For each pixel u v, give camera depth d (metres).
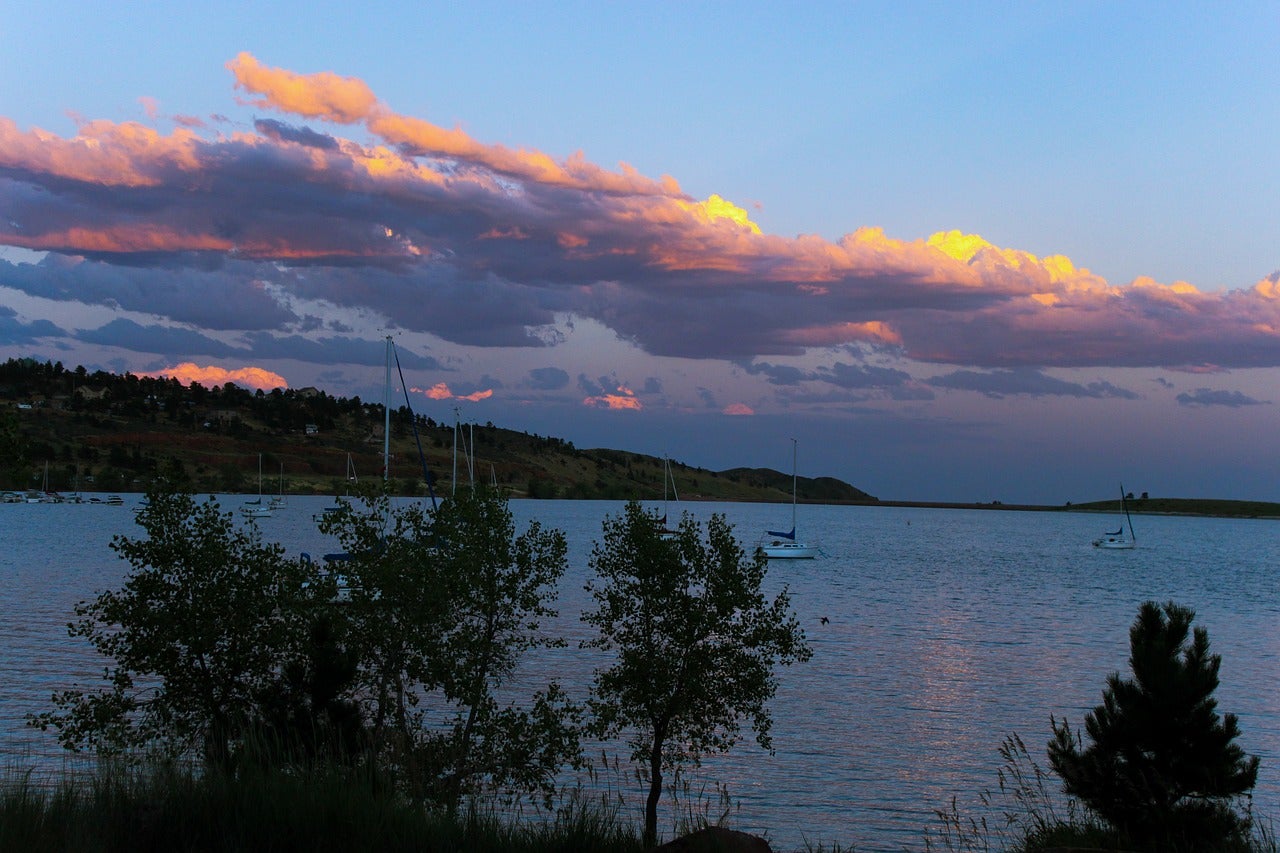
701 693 21.20
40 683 36.28
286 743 14.74
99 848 9.64
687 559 22.00
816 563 133.62
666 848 10.97
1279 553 192.38
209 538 19.17
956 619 70.69
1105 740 15.70
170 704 18.52
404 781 13.76
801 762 30.56
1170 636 15.56
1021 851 15.75
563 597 69.31
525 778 20.72
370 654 20.20
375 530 21.28
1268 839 15.41
